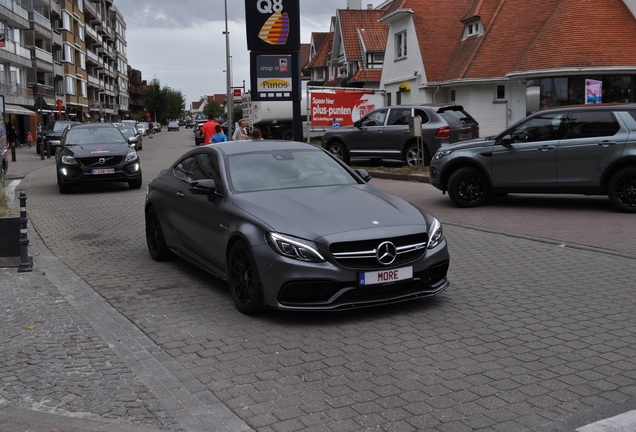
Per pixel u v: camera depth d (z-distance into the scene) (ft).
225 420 12.55
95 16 293.43
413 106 59.72
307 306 17.90
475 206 39.52
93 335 17.53
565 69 78.48
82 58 264.31
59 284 23.31
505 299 20.40
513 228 32.30
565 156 35.81
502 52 92.94
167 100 467.52
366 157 62.69
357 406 13.07
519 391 13.64
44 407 13.10
